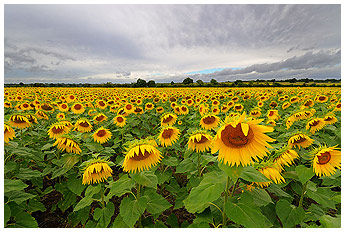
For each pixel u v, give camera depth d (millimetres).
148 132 9336
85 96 18875
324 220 2240
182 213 4297
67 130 5109
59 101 13453
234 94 19016
